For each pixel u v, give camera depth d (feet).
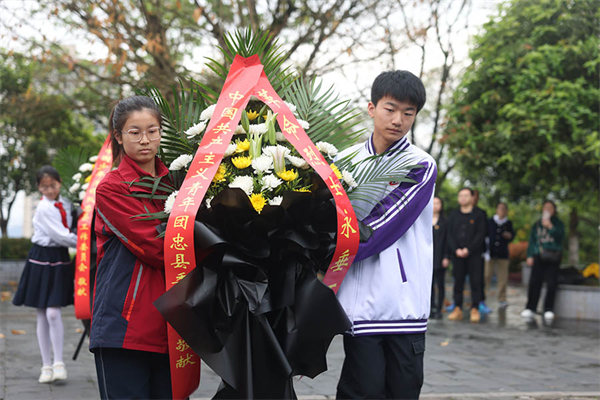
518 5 26.78
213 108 8.29
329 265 8.16
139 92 9.15
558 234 30.86
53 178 16.39
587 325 28.60
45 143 49.65
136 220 7.85
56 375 16.16
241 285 7.44
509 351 21.75
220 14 28.09
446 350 21.85
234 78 8.45
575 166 28.07
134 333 7.80
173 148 8.85
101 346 7.75
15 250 47.80
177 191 7.96
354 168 9.09
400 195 8.70
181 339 7.88
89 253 13.44
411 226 9.00
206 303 7.30
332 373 18.03
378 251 8.60
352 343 8.72
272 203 7.58
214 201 7.32
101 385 7.96
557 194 35.42
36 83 36.96
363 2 28.45
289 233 7.54
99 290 8.05
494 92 26.81
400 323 8.66
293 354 7.48
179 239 7.39
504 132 26.00
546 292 31.35
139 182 8.11
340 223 7.84
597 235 62.69
